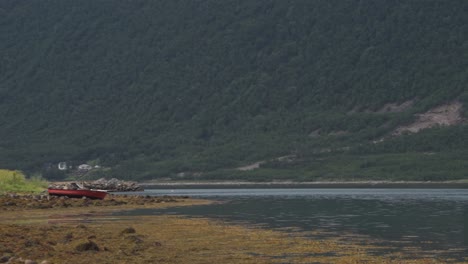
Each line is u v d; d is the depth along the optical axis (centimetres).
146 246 4225
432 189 17912
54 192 9425
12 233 4600
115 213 7156
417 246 4381
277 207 8594
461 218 6550
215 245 4397
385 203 9694
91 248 3962
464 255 4006
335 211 7731
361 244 4478
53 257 3731
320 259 3881
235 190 19075
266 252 4116
